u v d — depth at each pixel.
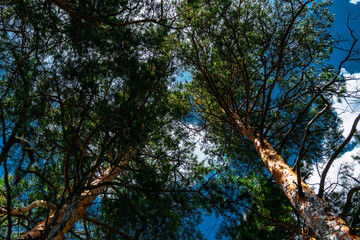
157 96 4.52
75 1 3.88
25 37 4.22
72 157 5.50
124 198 4.79
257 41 6.34
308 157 7.11
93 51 4.12
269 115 7.62
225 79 7.47
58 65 3.86
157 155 5.60
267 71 6.80
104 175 5.26
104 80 4.55
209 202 5.55
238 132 7.73
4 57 4.09
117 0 4.13
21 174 2.24
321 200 3.81
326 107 3.51
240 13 6.12
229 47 6.00
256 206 5.67
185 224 6.00
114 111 3.84
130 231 5.33
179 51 6.45
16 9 3.97
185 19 5.96
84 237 5.99
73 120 4.48
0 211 4.10
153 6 4.59
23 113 2.55
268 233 5.28
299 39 6.61
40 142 4.52
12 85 3.96
